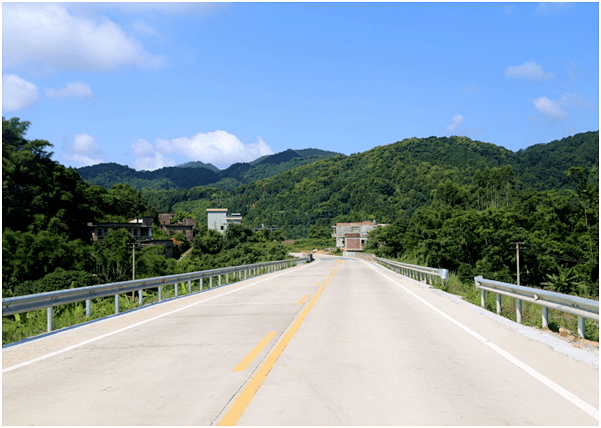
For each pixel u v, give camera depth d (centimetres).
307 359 707
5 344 877
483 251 6581
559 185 16612
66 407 510
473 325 1013
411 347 787
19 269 4541
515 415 467
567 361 686
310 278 2831
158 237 10681
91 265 5456
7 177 5834
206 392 552
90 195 9288
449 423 447
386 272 3600
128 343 868
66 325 1223
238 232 12244
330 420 457
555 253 5925
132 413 487
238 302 1525
